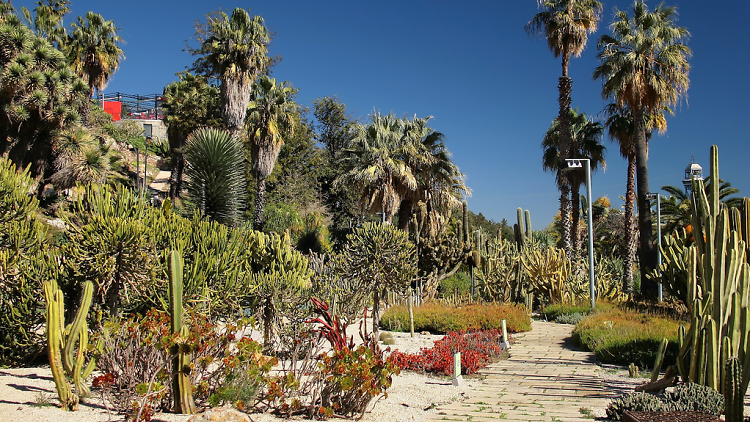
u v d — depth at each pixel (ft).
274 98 75.82
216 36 71.51
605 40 62.34
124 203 25.50
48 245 24.79
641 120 59.00
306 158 115.65
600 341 32.14
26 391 17.02
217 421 13.76
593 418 16.90
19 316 21.47
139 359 16.46
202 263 25.36
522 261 62.28
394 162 66.85
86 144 71.41
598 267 67.56
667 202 88.84
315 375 18.61
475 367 27.89
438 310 46.29
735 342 16.17
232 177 37.81
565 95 72.18
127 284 23.41
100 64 99.91
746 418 15.03
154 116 171.83
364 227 35.47
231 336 17.13
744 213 19.35
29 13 95.40
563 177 73.61
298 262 32.42
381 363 17.97
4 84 64.49
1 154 67.00
